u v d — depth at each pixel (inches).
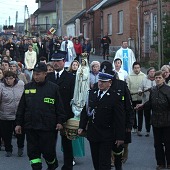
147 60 1348.4
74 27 2716.5
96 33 2130.9
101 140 308.3
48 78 375.6
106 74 309.3
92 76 479.8
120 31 1766.7
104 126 309.6
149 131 542.0
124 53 723.4
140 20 1478.8
